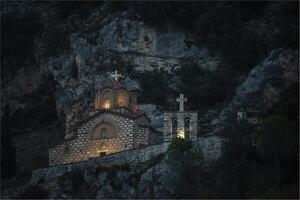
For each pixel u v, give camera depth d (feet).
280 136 650.43
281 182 634.43
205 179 644.69
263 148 652.48
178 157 652.07
